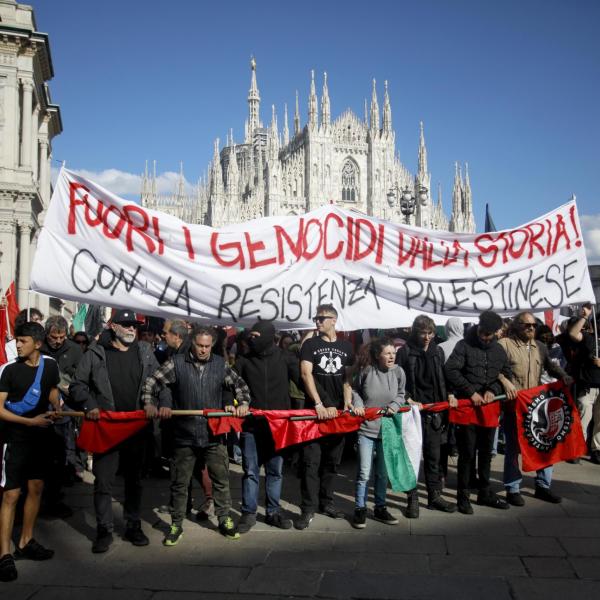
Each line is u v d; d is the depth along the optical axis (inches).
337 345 318.0
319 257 358.3
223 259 337.4
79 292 312.2
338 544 274.8
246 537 285.9
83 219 313.9
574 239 399.2
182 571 245.4
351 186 3440.0
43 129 1716.3
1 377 258.4
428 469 330.6
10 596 223.8
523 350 344.5
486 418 319.3
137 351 297.3
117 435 274.2
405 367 341.1
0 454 264.2
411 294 374.3
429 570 243.1
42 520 318.7
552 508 326.6
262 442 303.4
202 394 283.9
